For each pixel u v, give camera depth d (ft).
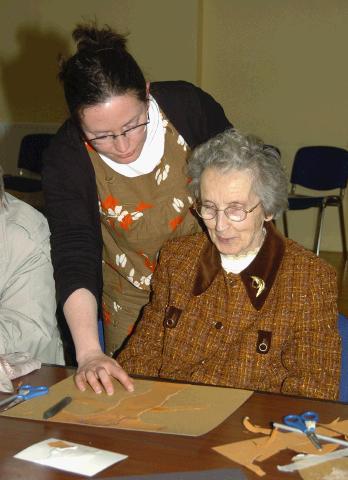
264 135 21.72
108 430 4.06
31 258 5.94
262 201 5.39
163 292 5.83
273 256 5.47
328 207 21.40
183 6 21.13
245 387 5.30
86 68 4.85
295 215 21.76
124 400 4.50
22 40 22.03
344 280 17.97
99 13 21.66
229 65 21.75
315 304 5.28
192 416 4.21
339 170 18.95
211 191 5.36
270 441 3.86
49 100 22.17
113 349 6.99
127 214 6.22
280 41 21.15
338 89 20.83
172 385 4.74
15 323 5.84
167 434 3.99
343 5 20.43
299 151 19.90
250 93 21.68
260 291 5.40
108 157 5.50
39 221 6.11
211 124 6.40
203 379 5.40
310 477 3.48
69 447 3.82
